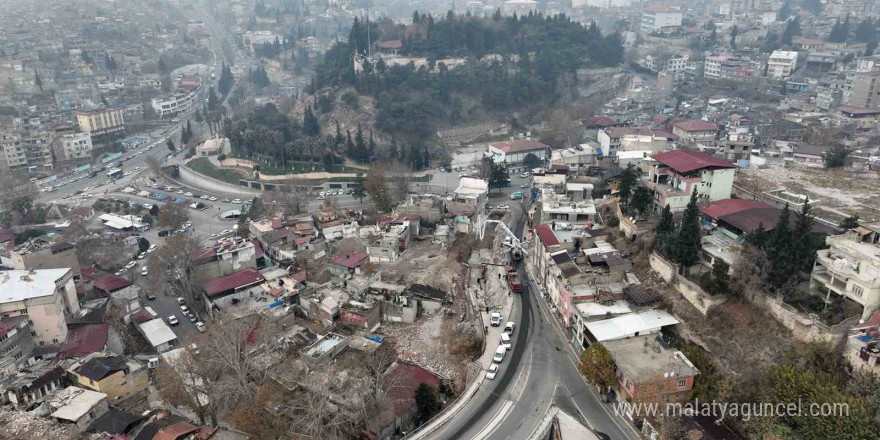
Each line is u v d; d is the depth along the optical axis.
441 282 122.38
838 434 61.38
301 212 167.88
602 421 77.31
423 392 84.56
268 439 79.25
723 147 153.88
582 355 84.56
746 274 81.88
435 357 97.19
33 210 183.75
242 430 79.50
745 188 122.19
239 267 126.38
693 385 75.75
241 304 111.94
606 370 78.38
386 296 114.62
